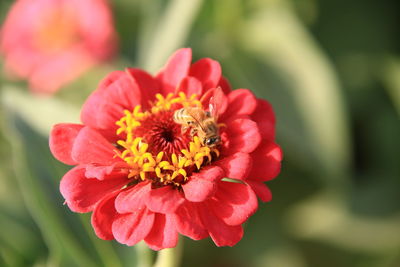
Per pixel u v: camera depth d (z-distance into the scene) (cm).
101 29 40
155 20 39
